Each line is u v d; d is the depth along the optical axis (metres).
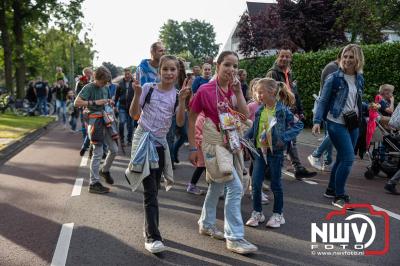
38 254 4.35
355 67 5.75
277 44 24.59
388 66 13.42
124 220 5.38
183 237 4.79
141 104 4.49
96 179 6.69
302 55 16.86
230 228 4.40
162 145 4.57
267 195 6.64
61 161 9.58
